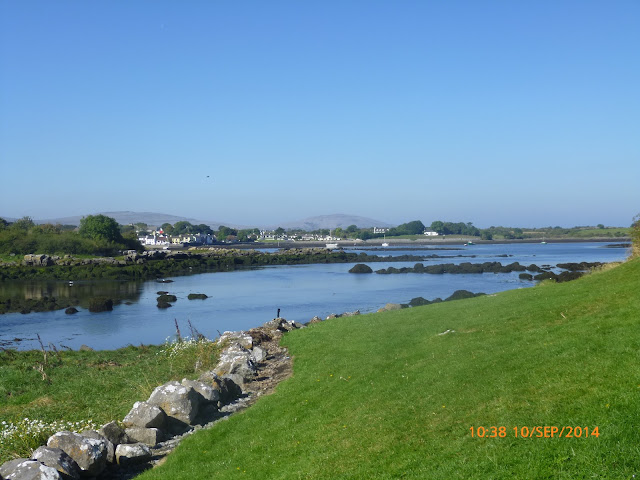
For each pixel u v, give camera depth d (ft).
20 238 390.42
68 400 62.59
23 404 63.10
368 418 38.22
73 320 157.38
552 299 61.62
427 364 47.47
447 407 35.32
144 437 45.80
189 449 42.50
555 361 36.99
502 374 37.83
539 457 25.14
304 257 430.61
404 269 299.38
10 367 82.07
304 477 32.19
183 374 70.64
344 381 49.85
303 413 44.57
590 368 33.58
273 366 68.80
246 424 45.93
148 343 123.85
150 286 251.60
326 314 154.92
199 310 171.73
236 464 37.78
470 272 281.54
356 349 62.95
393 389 43.04
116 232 460.96
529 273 261.03
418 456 29.68
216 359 75.31
